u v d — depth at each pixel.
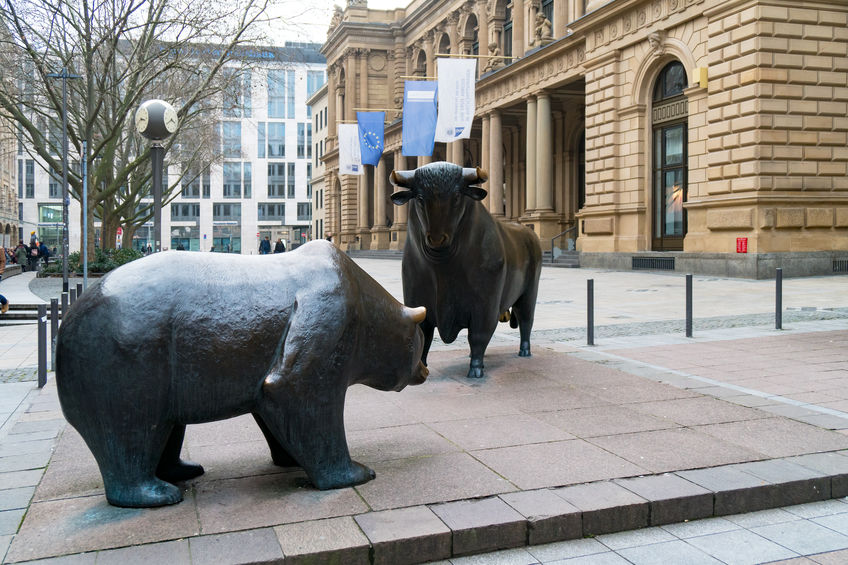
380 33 57.75
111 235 28.41
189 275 3.28
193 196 85.88
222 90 25.30
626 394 5.81
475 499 3.52
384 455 4.23
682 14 22.80
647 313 12.68
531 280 7.50
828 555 3.26
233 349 3.26
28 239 78.75
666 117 24.50
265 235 88.62
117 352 3.10
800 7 20.03
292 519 3.25
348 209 61.72
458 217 5.68
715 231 21.39
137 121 10.31
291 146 88.38
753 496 3.73
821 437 4.60
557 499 3.53
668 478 3.84
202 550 2.93
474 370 6.53
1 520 3.27
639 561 3.19
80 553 2.90
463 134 25.72
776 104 19.98
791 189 20.11
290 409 3.40
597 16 26.59
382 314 3.82
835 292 15.33
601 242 27.02
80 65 27.16
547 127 32.19
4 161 62.09
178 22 22.31
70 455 4.26
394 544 3.05
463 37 44.38
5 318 14.40
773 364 7.26
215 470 3.98
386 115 57.94
